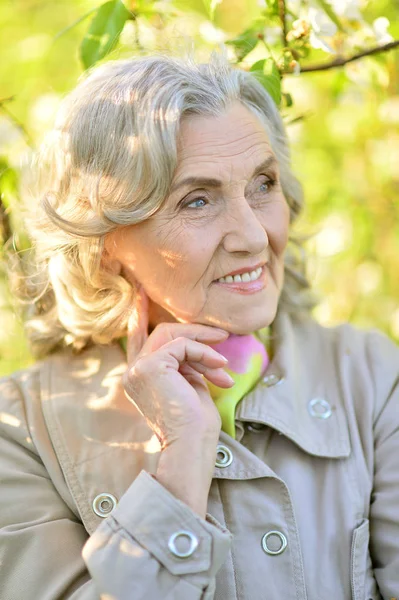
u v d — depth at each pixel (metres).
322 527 1.52
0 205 1.90
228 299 1.53
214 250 1.49
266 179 1.58
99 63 1.75
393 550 1.54
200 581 1.30
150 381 1.45
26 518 1.52
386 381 1.71
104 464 1.54
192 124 1.48
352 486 1.57
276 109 1.69
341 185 2.79
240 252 1.49
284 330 1.78
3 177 1.90
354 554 1.50
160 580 1.30
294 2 1.75
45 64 2.58
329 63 1.82
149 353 1.51
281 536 1.49
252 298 1.54
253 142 1.51
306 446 1.57
